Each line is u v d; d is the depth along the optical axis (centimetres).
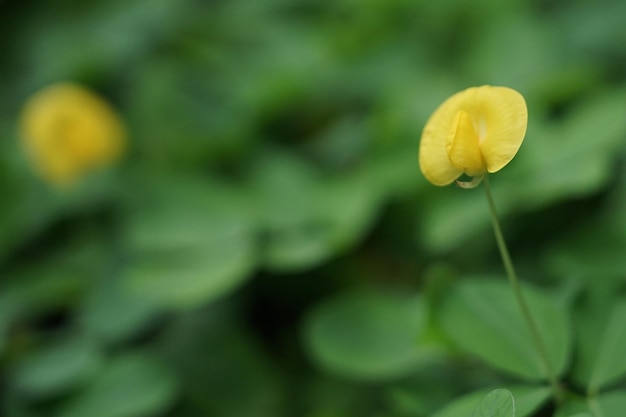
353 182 36
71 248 39
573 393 29
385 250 36
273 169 38
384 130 37
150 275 35
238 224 36
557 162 35
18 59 53
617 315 30
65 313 37
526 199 34
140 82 47
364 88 43
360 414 33
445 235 34
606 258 33
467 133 27
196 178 38
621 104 35
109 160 40
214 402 34
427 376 32
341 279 36
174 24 50
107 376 33
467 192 35
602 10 43
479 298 30
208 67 46
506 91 27
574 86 37
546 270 34
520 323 29
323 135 42
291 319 36
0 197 41
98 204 40
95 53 48
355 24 46
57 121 37
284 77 40
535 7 45
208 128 41
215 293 34
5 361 35
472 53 42
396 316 33
